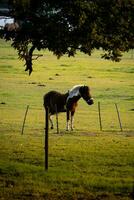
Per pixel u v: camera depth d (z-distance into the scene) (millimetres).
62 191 17969
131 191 17984
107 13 21000
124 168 22656
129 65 127750
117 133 38156
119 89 82500
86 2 20766
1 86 82312
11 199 16734
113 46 22062
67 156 25781
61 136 35312
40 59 138375
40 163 23719
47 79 95312
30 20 21328
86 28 21031
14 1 20734
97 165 23406
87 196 17344
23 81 91000
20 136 34875
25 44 22703
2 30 22000
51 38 21141
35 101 65500
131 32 21578
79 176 20484
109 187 18531
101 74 107000
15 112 53938
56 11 21078
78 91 40344
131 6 21047
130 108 61188
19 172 21031
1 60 131500
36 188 18297
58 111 40594
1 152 27000
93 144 30469
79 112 55531
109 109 59594
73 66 122312
